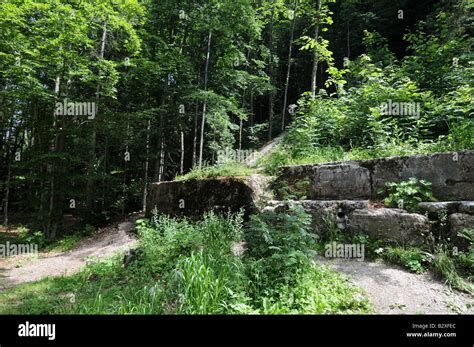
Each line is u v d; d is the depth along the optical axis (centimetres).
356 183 530
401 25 1453
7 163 1579
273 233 368
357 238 448
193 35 1329
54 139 1016
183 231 532
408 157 484
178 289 335
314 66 1072
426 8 1331
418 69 808
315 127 772
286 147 777
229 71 1292
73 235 948
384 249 421
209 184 699
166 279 387
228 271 342
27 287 510
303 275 336
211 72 1338
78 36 877
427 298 317
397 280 356
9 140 1455
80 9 927
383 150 577
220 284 317
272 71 2078
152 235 570
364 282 357
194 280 321
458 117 535
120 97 1339
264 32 2136
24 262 737
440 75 757
